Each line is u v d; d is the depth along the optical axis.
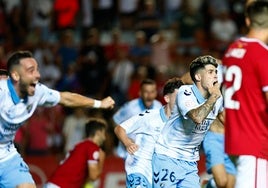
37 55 39.25
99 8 43.38
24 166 19.14
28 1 43.06
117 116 25.84
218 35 41.88
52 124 34.41
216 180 23.25
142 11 42.59
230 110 15.45
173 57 39.34
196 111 17.44
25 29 42.41
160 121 20.78
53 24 42.69
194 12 42.00
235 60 15.41
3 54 38.16
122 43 41.12
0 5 42.56
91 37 39.62
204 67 18.00
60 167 25.64
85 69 38.31
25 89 18.50
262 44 15.23
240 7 43.44
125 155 24.88
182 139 18.88
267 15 15.20
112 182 31.88
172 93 20.56
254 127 15.19
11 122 18.62
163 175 19.03
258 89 15.12
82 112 33.91
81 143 25.75
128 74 37.97
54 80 38.53
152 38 41.22
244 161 15.27
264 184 15.20
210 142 23.34
